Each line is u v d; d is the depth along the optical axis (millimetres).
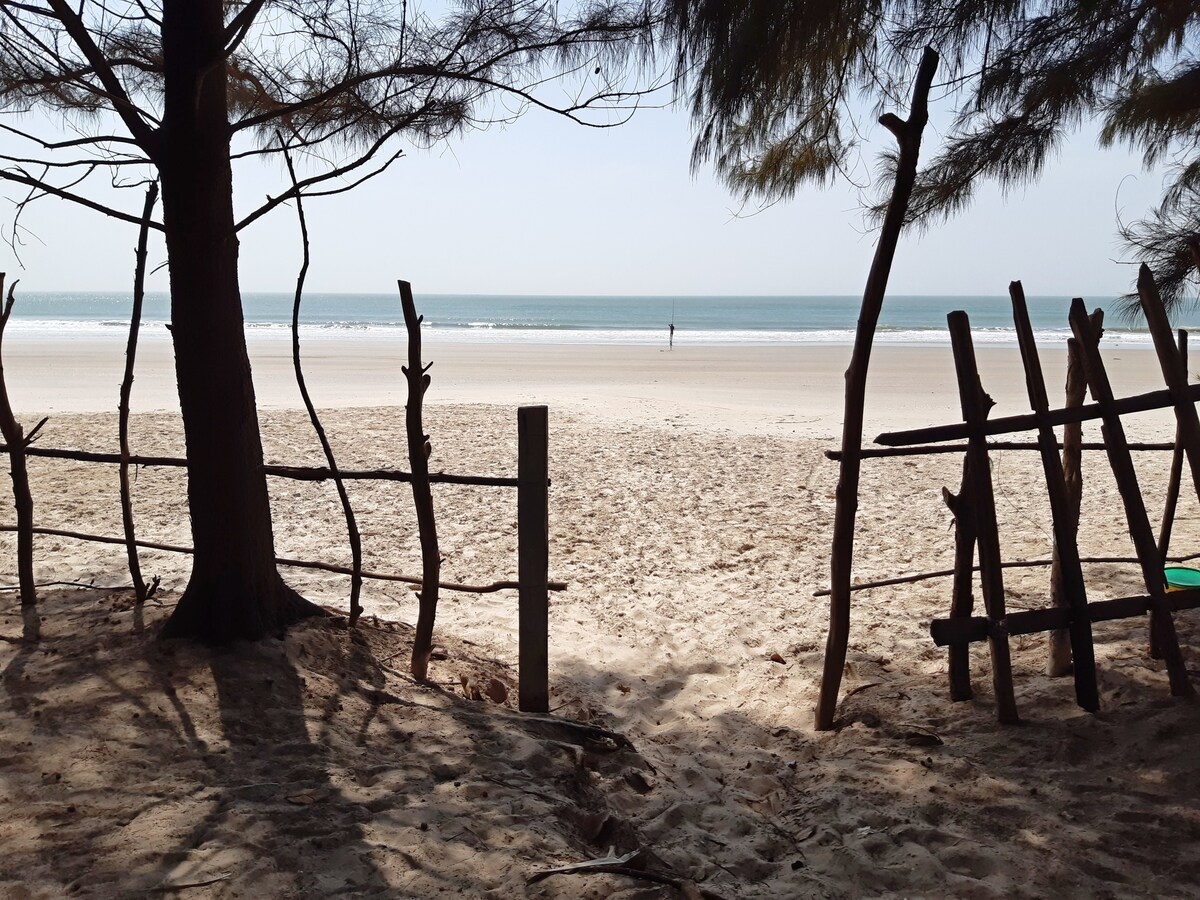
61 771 3023
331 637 4262
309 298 175125
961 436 3877
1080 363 4215
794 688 4727
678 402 17500
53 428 12250
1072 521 4082
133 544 4512
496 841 2812
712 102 4094
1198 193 5270
